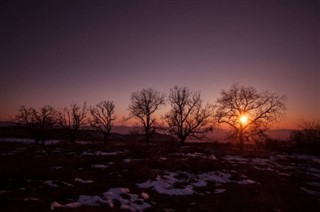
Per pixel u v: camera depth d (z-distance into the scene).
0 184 12.55
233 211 11.91
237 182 18.05
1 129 68.62
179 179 17.56
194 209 11.79
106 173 17.39
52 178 14.74
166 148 35.47
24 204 9.77
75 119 51.66
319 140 45.81
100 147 36.12
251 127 42.34
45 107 48.34
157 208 11.45
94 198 11.70
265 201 13.75
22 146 39.00
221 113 43.81
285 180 19.56
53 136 60.97
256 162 28.70
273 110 41.41
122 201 11.75
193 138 47.38
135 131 49.56
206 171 20.66
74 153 29.48
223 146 47.53
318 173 23.45
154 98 49.00
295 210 12.55
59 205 10.25
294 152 40.97
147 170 17.95
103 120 52.66
